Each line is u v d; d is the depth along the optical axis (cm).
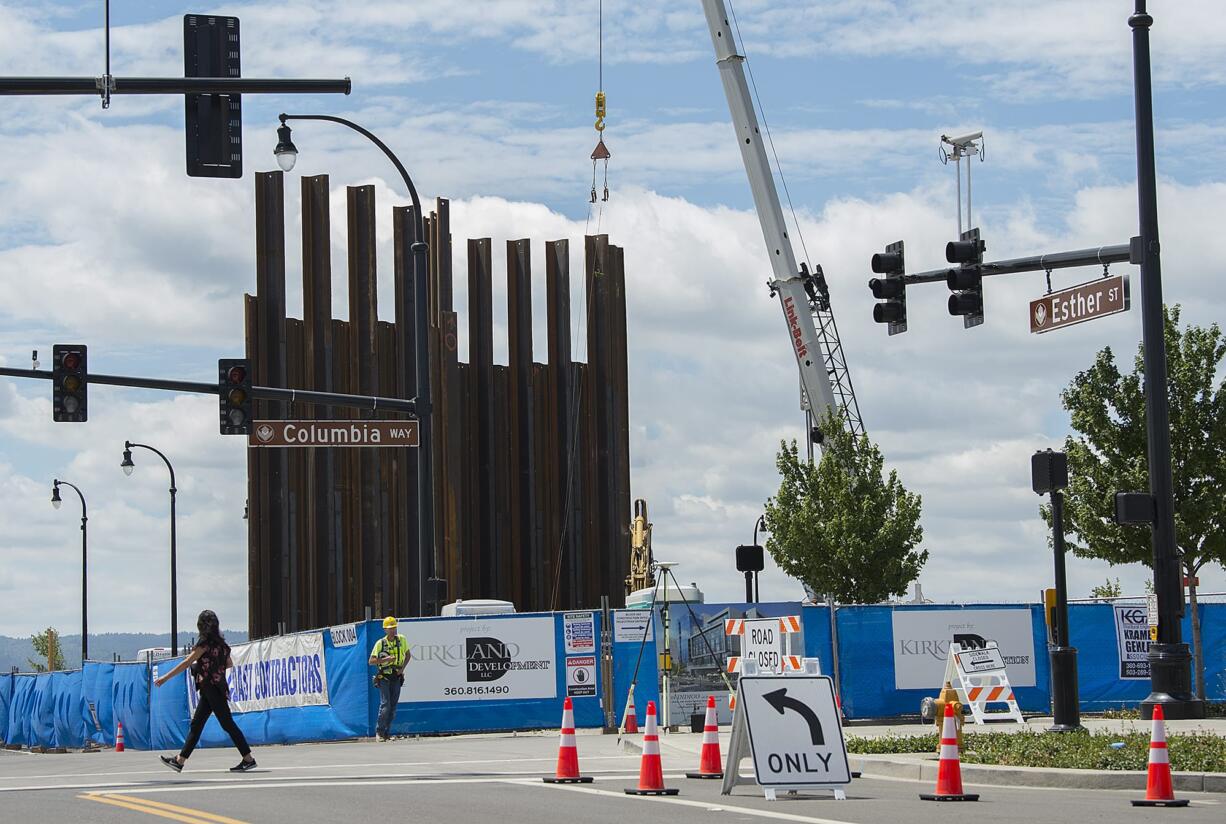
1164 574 2683
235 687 3694
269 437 3297
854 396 6106
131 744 4359
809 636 3219
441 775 2048
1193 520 3272
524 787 1834
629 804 1620
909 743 2272
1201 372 3328
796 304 4997
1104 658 3381
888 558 4716
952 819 1480
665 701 3119
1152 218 2681
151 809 1588
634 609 3256
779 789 1653
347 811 1548
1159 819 1484
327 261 6191
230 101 2100
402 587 6331
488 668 3222
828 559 4759
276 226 6138
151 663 4222
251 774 2102
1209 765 1844
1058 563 2473
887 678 3238
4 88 2025
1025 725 2741
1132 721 2808
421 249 3562
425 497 3512
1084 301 2603
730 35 5078
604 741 2883
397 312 6469
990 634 3309
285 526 6050
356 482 6231
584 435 7150
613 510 7225
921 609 3275
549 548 6938
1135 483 3297
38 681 5294
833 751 1684
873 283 2794
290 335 6147
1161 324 2689
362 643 3189
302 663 3356
